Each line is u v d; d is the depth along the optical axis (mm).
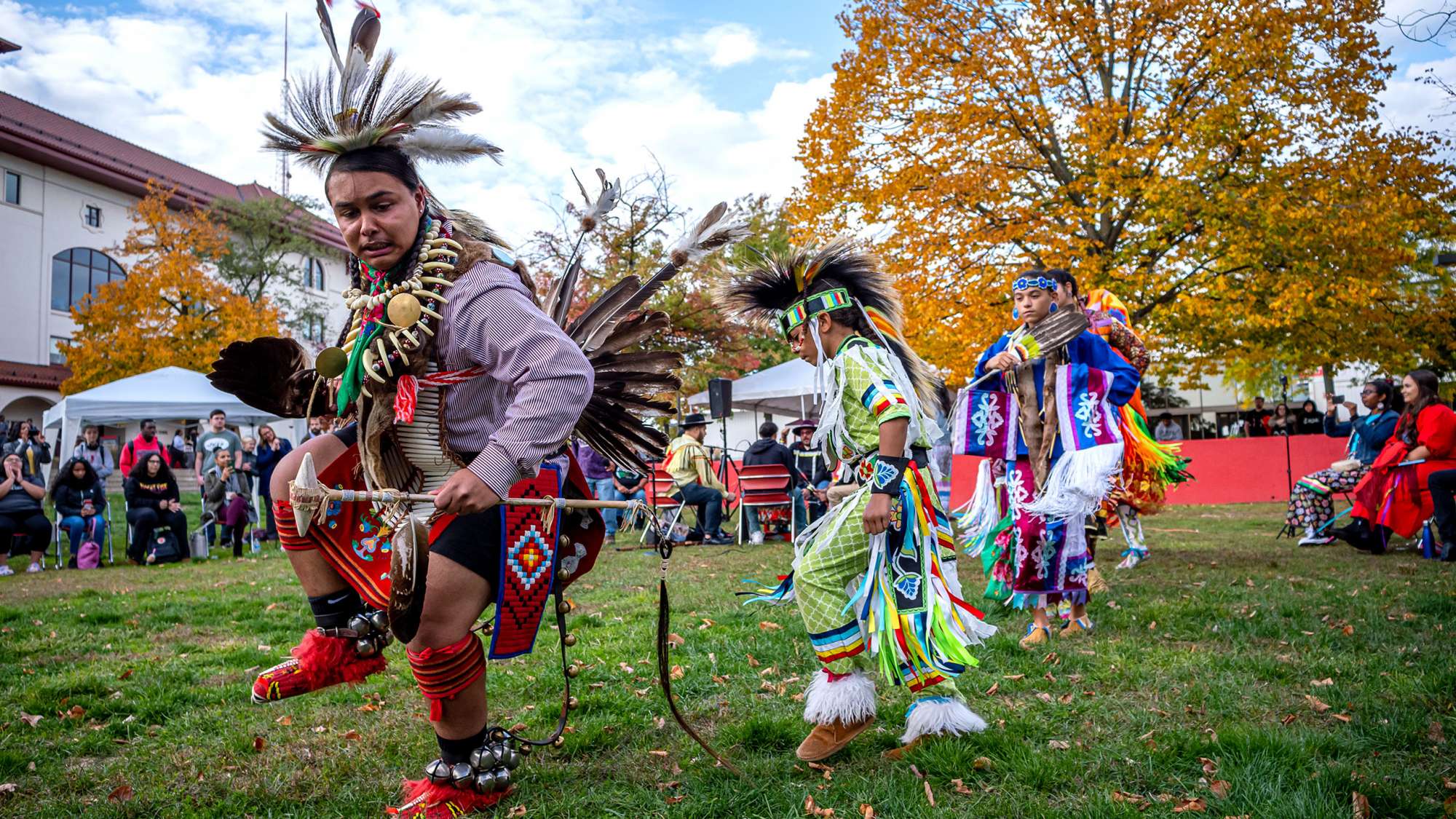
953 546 3227
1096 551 8914
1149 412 28750
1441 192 14016
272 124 2432
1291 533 9102
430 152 2471
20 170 31312
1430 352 15336
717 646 4625
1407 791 2568
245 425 16938
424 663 2443
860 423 3070
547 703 3684
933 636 2973
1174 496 15914
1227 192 13891
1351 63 14078
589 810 2643
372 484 2533
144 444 12688
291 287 34969
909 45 15250
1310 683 3643
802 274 3203
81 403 14078
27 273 31453
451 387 2521
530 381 2375
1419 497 7754
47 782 2982
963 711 3031
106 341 24297
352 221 2441
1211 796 2613
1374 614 4891
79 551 10562
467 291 2451
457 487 2266
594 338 2971
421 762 3062
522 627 2580
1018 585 4676
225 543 12094
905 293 14516
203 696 3959
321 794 2814
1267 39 13836
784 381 13406
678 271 3072
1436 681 3453
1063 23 14734
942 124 15008
